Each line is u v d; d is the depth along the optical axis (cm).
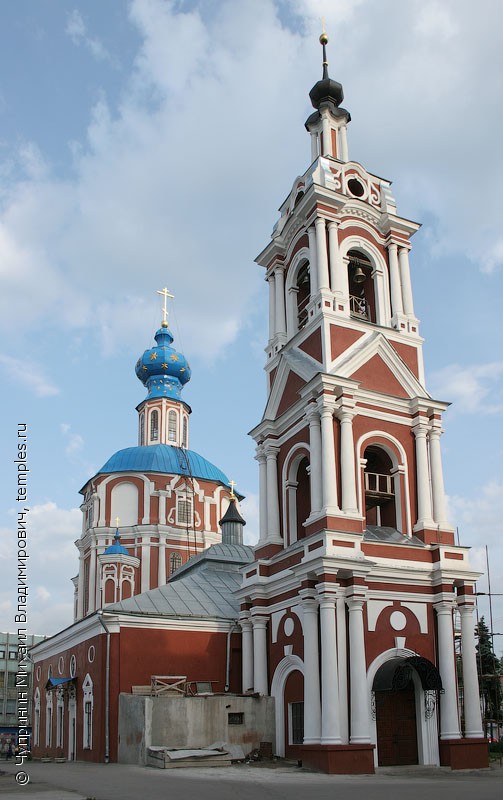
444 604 3338
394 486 3591
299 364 3697
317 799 1917
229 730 3356
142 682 3784
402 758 3128
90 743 3800
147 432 7731
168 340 8094
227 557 5106
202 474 7312
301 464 3778
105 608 4038
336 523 3234
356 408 3534
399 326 3853
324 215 3828
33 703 5141
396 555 3353
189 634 3978
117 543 6719
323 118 4275
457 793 2056
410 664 3098
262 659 3581
